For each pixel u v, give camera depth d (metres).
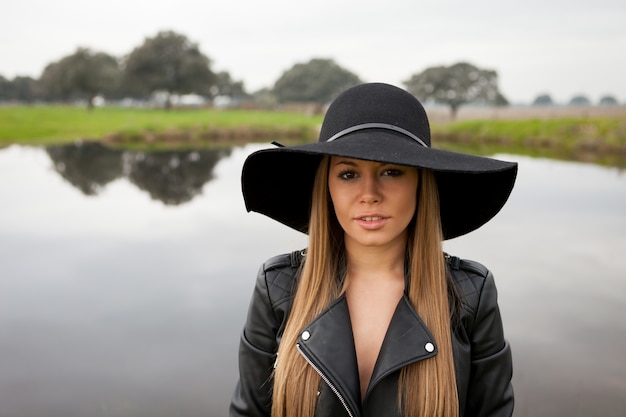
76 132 36.62
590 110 44.19
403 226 1.06
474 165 0.95
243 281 5.45
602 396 3.10
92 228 8.34
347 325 1.11
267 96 96.94
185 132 35.97
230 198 11.47
